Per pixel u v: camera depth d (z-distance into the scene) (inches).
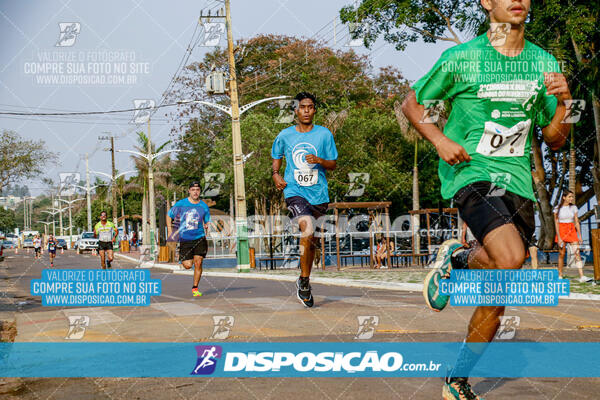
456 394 113.6
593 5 573.0
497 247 111.3
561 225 416.8
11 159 745.0
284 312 256.4
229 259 1141.1
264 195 1369.3
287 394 124.4
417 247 789.2
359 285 438.0
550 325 211.5
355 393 124.3
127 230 2711.6
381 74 1318.9
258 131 1253.1
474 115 124.9
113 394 127.3
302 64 1311.5
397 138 1170.0
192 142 1488.7
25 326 228.1
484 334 111.9
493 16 124.1
